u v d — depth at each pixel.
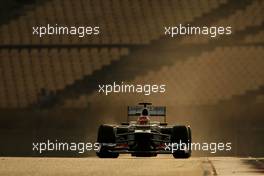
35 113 146.50
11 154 136.25
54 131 144.50
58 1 172.62
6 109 146.62
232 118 146.75
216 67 155.12
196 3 168.88
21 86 152.00
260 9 165.38
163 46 159.75
